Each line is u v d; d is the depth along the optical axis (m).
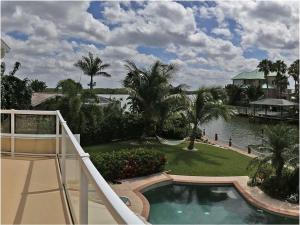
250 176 16.31
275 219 12.52
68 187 4.75
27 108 23.88
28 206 4.65
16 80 23.00
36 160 7.06
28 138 7.41
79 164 3.25
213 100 23.83
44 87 36.19
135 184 15.18
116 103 27.16
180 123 27.33
